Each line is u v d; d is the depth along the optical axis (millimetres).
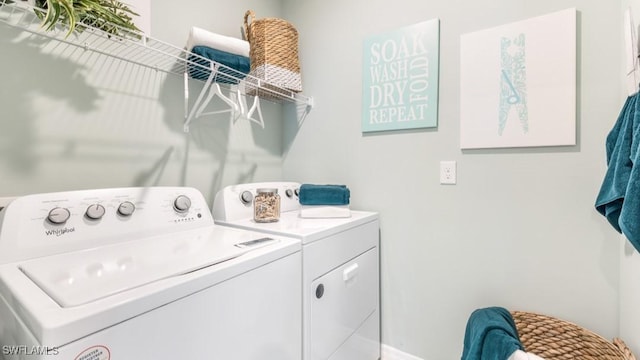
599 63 1162
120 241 996
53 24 800
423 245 1563
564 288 1236
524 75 1292
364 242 1499
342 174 1813
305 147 1961
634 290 1008
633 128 837
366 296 1518
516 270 1335
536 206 1290
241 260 828
